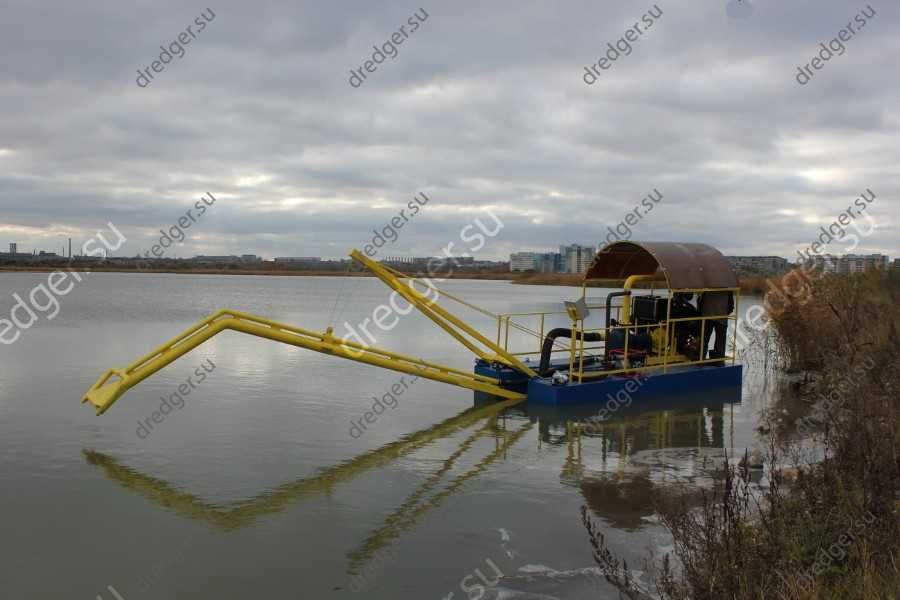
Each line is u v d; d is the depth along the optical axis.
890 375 11.01
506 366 16.50
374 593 6.55
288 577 6.92
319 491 9.52
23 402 15.12
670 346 17.62
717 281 17.28
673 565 6.90
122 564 7.25
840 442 7.48
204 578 6.91
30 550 7.59
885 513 5.84
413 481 9.97
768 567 5.22
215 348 25.00
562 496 9.25
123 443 11.91
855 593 4.91
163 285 97.88
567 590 6.51
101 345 24.94
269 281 145.12
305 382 18.14
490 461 10.98
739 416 14.20
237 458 11.09
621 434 12.72
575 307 15.46
